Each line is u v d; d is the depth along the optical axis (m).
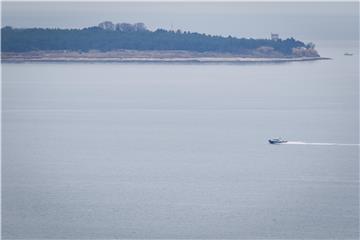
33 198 176.50
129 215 163.25
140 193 182.12
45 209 167.62
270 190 183.88
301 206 168.00
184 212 165.88
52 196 179.12
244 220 159.00
